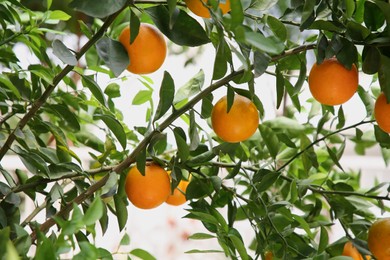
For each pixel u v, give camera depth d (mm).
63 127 1607
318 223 1497
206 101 1419
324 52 1283
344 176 1724
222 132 1340
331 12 1290
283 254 1415
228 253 1373
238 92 1360
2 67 1668
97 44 1299
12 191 1365
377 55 1283
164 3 1269
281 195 1615
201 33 1271
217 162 1479
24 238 1161
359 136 1493
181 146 1318
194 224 2934
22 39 1484
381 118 1332
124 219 1387
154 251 2875
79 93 1602
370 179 2389
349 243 1475
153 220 2906
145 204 1373
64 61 1256
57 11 1486
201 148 1432
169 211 2926
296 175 1688
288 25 1450
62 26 2076
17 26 1494
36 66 1432
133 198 1372
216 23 1205
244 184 1618
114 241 2543
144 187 1361
